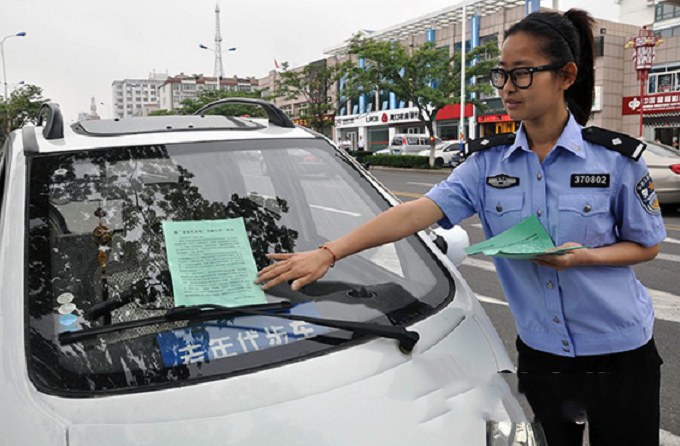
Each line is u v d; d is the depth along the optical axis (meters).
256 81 125.62
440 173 25.80
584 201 1.70
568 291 1.75
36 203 1.88
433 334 1.71
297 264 1.75
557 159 1.73
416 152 34.91
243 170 2.18
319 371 1.50
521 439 1.60
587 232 1.71
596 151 1.71
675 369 4.06
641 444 1.84
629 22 44.97
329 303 1.79
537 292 1.80
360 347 1.59
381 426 1.42
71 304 1.65
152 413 1.36
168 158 2.14
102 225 1.87
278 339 1.60
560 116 1.73
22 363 1.45
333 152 2.45
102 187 1.98
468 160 1.89
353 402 1.44
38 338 1.53
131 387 1.42
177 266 1.77
